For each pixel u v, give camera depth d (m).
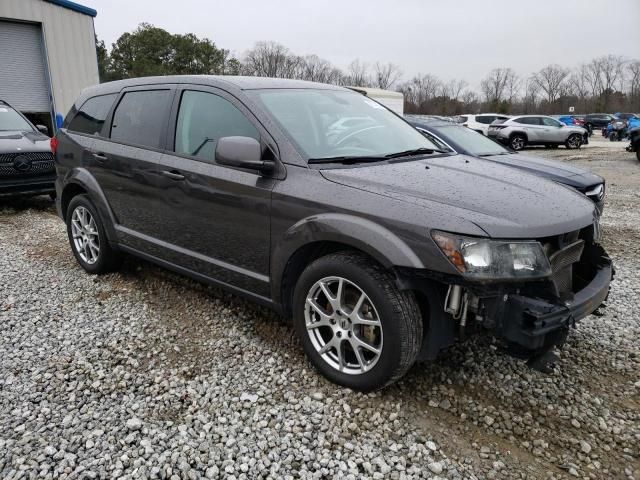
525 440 2.56
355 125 3.62
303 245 2.90
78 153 4.60
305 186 2.93
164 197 3.74
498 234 2.44
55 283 4.54
